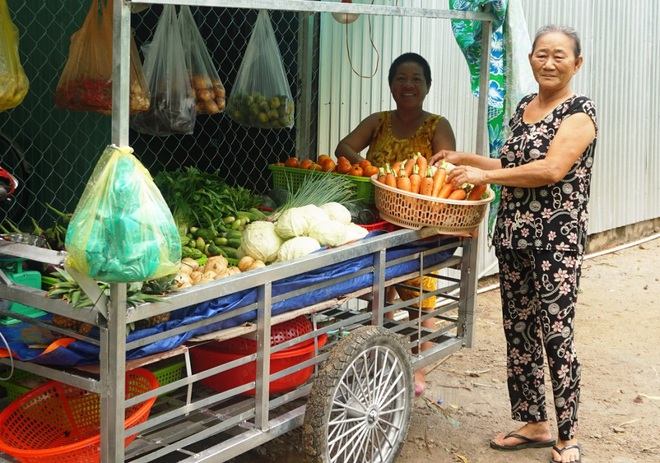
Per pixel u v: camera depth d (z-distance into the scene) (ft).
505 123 13.17
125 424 8.24
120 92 7.56
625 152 29.04
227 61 16.11
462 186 12.00
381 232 11.87
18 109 13.20
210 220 11.43
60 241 9.93
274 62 14.48
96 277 7.55
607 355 17.60
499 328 19.12
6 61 9.96
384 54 17.98
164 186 11.64
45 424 9.55
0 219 12.79
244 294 9.27
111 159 7.60
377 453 11.14
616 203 28.86
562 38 11.07
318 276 10.14
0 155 12.85
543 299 11.60
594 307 21.26
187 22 13.50
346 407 10.43
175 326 8.59
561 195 11.35
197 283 9.58
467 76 20.62
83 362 8.54
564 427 12.15
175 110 12.96
